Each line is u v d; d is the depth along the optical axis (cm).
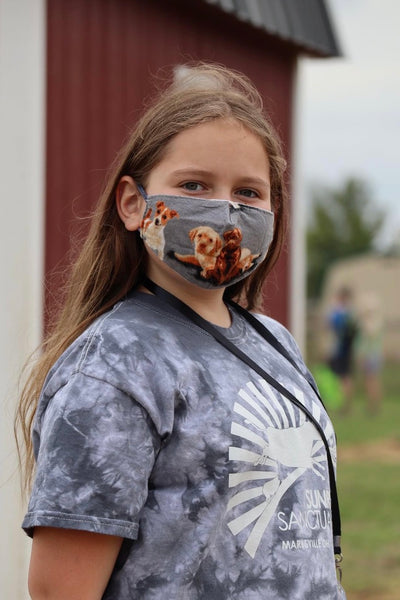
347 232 3881
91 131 489
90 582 166
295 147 668
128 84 517
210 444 172
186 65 547
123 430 167
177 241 186
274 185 215
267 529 174
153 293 192
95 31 493
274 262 229
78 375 171
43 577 167
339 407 1716
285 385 192
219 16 576
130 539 168
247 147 190
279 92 653
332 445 196
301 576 177
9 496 405
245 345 195
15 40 424
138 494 167
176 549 169
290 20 625
